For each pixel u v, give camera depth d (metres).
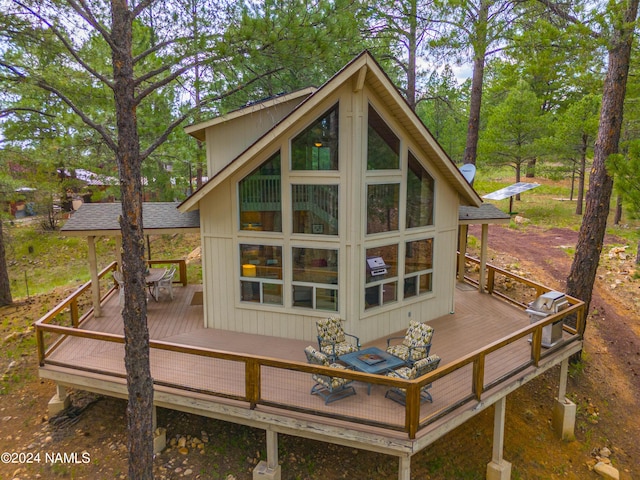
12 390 9.57
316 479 7.46
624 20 8.95
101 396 9.30
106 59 10.08
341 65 8.77
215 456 7.78
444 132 24.03
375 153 8.95
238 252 9.62
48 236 20.28
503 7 10.63
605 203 10.88
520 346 9.17
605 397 10.67
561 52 9.59
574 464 8.77
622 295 14.48
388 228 9.48
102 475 7.36
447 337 9.70
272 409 6.90
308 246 9.10
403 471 6.30
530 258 17.44
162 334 9.80
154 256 20.78
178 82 6.23
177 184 18.91
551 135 23.25
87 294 14.62
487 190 29.94
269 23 5.67
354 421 6.50
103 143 11.48
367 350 7.97
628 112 12.14
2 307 13.66
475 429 9.06
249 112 9.73
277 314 9.59
